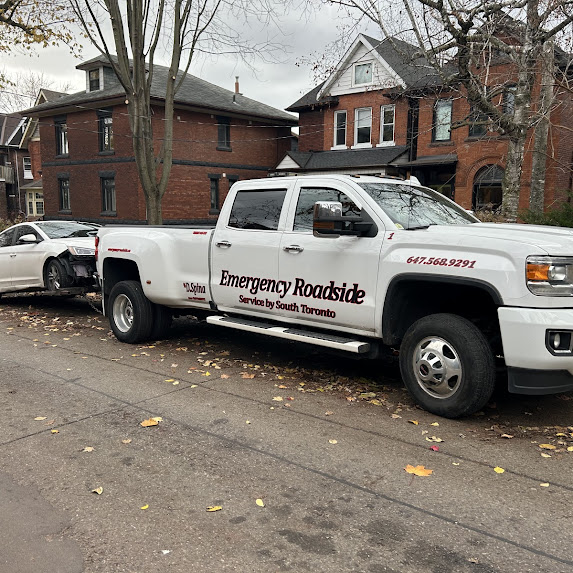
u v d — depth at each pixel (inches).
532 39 390.6
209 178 1155.3
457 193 899.4
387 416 188.9
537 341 160.1
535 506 131.3
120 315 303.0
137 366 254.2
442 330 180.1
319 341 207.8
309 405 200.4
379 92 1007.6
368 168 984.3
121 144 1056.8
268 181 236.8
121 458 158.4
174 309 297.0
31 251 395.5
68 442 169.8
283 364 256.2
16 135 1939.0
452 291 193.8
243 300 240.4
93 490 139.7
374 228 197.3
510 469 150.0
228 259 244.4
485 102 412.5
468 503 132.7
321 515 127.8
